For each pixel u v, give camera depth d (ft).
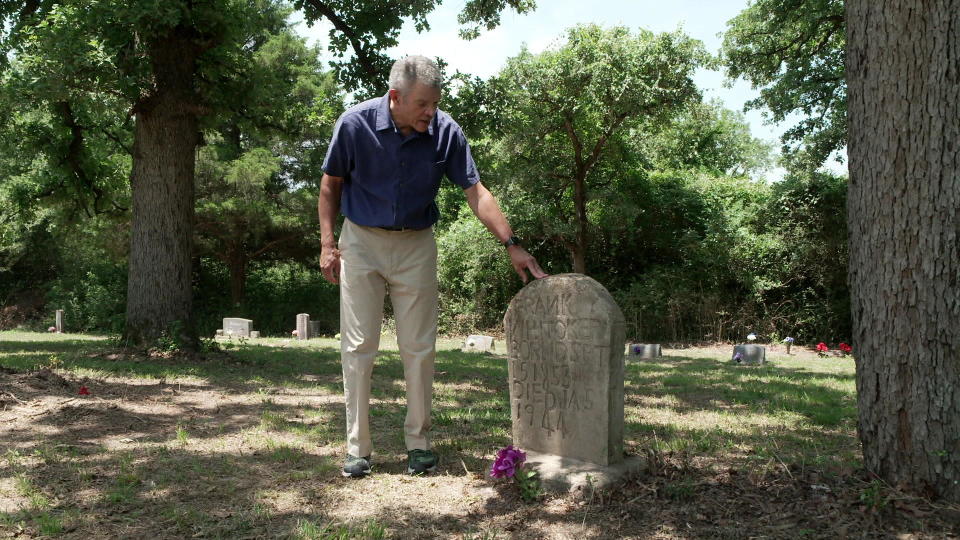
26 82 31.40
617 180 70.44
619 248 72.18
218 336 68.39
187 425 16.94
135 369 27.35
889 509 10.31
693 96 60.80
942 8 10.58
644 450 14.39
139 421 17.16
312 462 13.66
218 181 77.25
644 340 62.69
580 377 12.58
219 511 10.67
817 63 54.29
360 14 36.99
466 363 36.47
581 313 12.52
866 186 11.39
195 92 35.50
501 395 24.11
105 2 29.66
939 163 10.60
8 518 9.99
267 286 94.43
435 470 13.15
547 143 67.36
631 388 27.48
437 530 10.12
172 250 33.53
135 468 12.82
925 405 10.74
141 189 33.37
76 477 12.16
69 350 38.32
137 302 33.17
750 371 35.76
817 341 59.26
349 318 12.51
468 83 37.68
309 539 9.51
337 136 11.87
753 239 61.72
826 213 59.41
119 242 78.79
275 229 81.15
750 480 11.89
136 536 9.59
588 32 61.21
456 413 19.89
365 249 12.30
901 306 10.94
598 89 58.49
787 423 19.51
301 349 46.06
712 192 69.56
